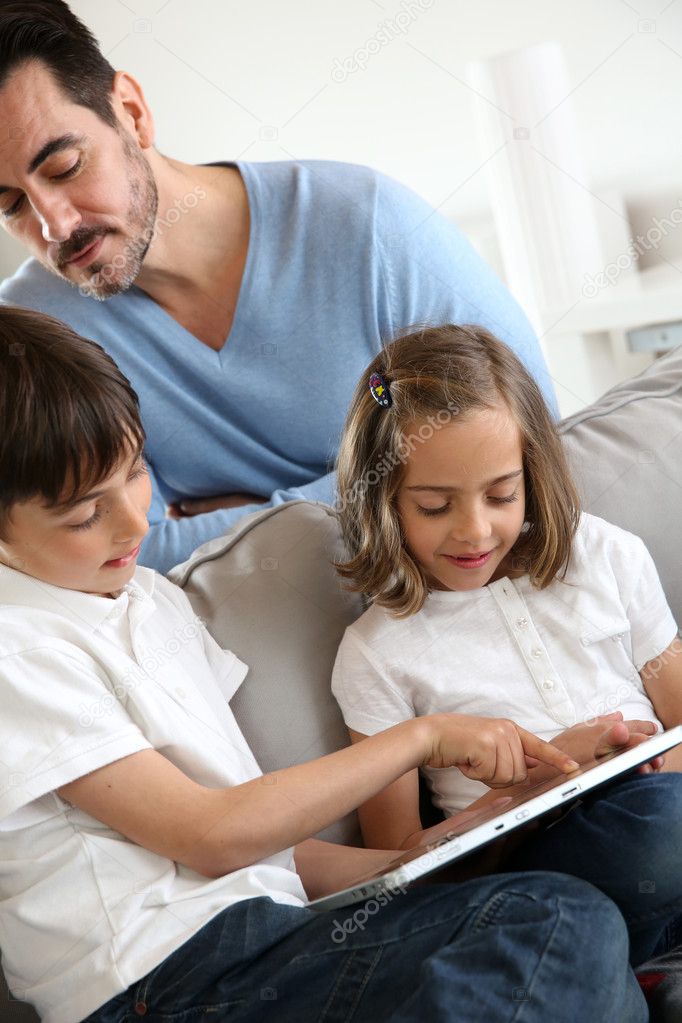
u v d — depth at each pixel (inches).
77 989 33.8
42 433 34.4
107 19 98.9
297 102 101.7
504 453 41.2
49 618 36.7
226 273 57.5
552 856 35.8
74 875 35.0
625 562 44.4
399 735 37.9
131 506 36.7
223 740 39.4
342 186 58.6
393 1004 30.9
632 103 96.7
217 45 100.0
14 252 104.7
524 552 44.6
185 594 44.6
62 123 47.6
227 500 61.3
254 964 33.5
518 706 43.1
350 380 58.4
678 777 35.6
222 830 34.7
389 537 43.3
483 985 29.3
